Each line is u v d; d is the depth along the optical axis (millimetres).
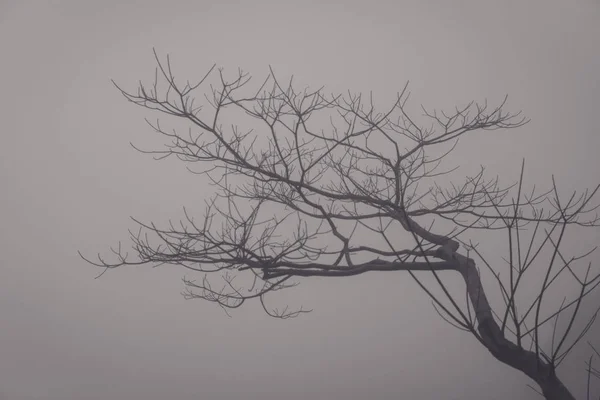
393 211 8516
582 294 3879
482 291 5492
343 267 7883
